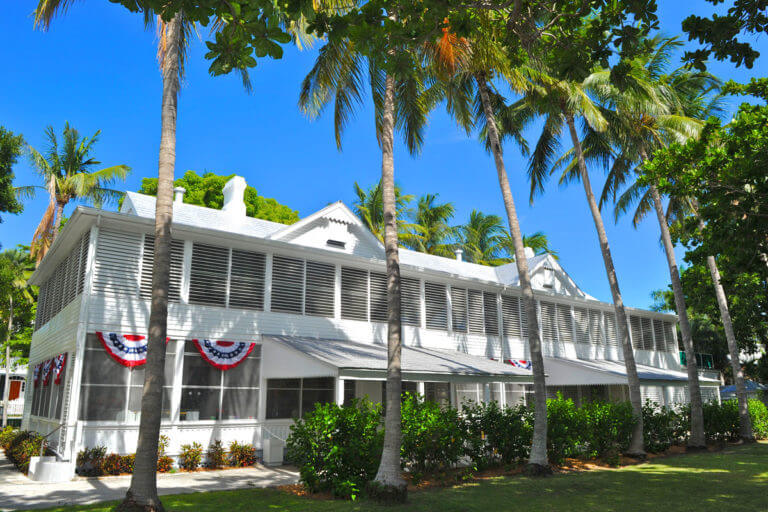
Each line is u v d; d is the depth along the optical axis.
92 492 11.69
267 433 17.14
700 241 14.55
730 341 25.16
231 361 16.78
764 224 9.93
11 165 21.70
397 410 11.41
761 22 6.36
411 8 5.98
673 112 24.72
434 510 10.15
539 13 7.67
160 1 5.16
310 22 5.86
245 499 11.12
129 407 14.87
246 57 5.72
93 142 33.75
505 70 15.75
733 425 24.27
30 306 34.06
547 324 27.64
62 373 15.90
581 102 19.45
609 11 6.63
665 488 12.70
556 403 17.50
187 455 15.23
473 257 48.88
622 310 20.19
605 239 20.92
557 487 12.74
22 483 12.84
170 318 15.98
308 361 15.52
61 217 31.27
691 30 6.59
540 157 24.16
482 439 15.20
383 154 13.36
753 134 10.00
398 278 12.33
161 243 10.14
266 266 18.42
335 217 22.34
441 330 22.95
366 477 11.81
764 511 10.18
